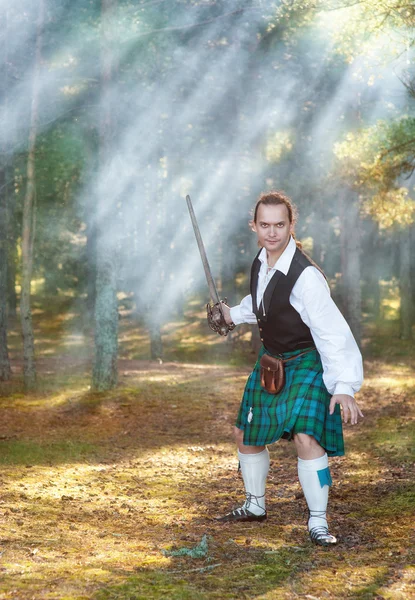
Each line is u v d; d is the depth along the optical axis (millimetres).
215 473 6141
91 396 12281
